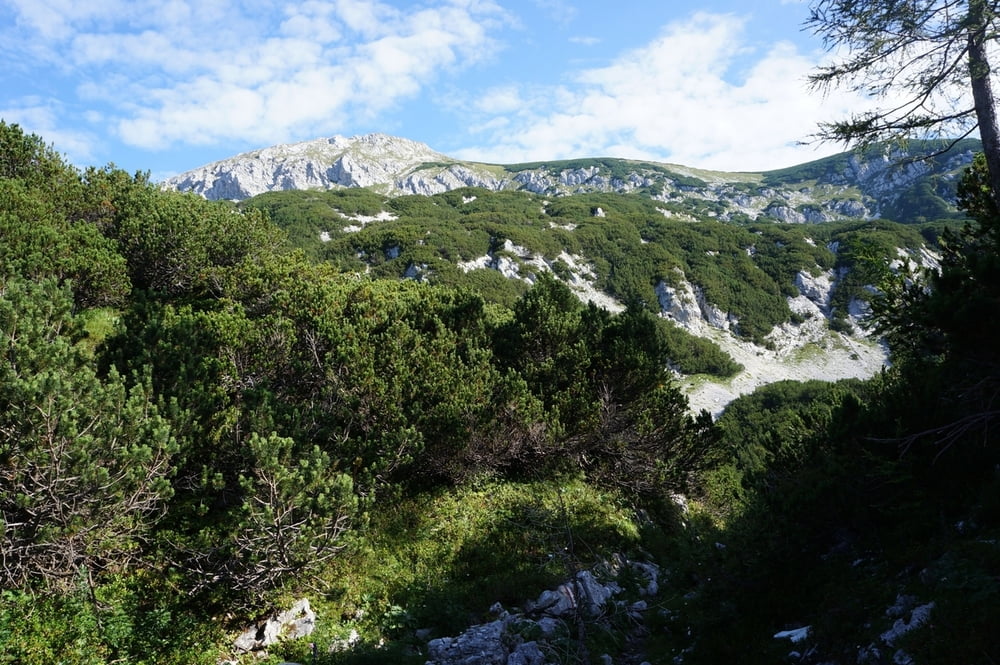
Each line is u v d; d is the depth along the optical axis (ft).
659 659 28.76
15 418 27.14
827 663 20.43
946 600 18.02
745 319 350.43
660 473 58.13
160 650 28.53
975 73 29.45
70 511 27.99
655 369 61.16
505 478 54.13
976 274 20.76
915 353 30.17
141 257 75.87
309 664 29.22
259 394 41.22
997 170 30.96
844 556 26.50
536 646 30.14
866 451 26.96
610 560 44.32
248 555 31.73
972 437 24.82
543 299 64.08
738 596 28.09
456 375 52.65
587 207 529.86
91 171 89.76
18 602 26.89
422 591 37.11
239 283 75.41
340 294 63.77
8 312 33.17
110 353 42.68
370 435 46.68
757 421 225.56
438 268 304.30
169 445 31.89
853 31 30.42
